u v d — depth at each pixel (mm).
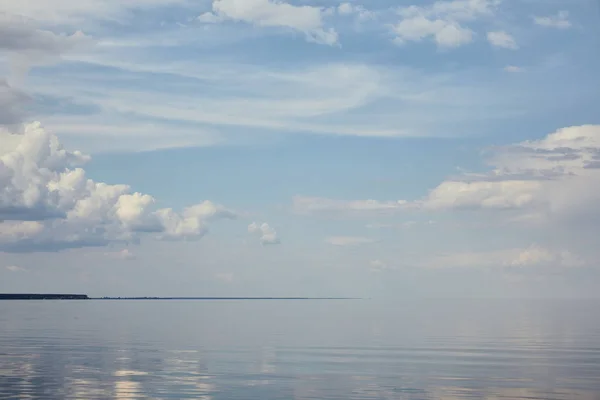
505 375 37031
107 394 30281
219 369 39156
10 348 51594
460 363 42781
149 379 34844
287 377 35969
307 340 61500
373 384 33719
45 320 105000
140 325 89312
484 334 70938
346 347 54031
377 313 145125
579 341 61062
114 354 47156
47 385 32688
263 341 59938
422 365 41719
